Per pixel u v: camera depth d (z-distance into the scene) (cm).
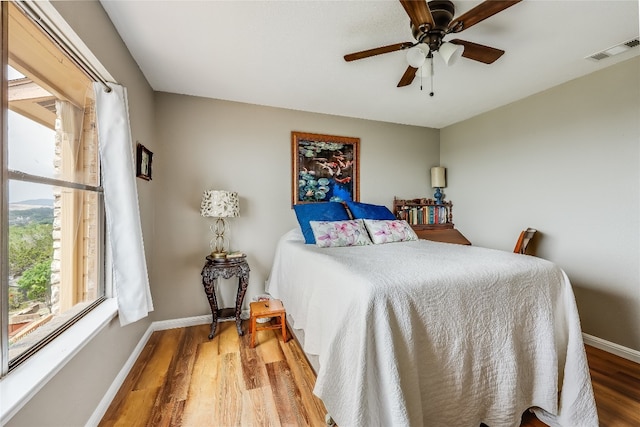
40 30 115
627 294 212
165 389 172
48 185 123
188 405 158
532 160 276
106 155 157
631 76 208
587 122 234
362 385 111
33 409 95
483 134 328
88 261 161
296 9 156
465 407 133
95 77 154
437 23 149
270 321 267
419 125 376
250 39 184
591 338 232
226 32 176
